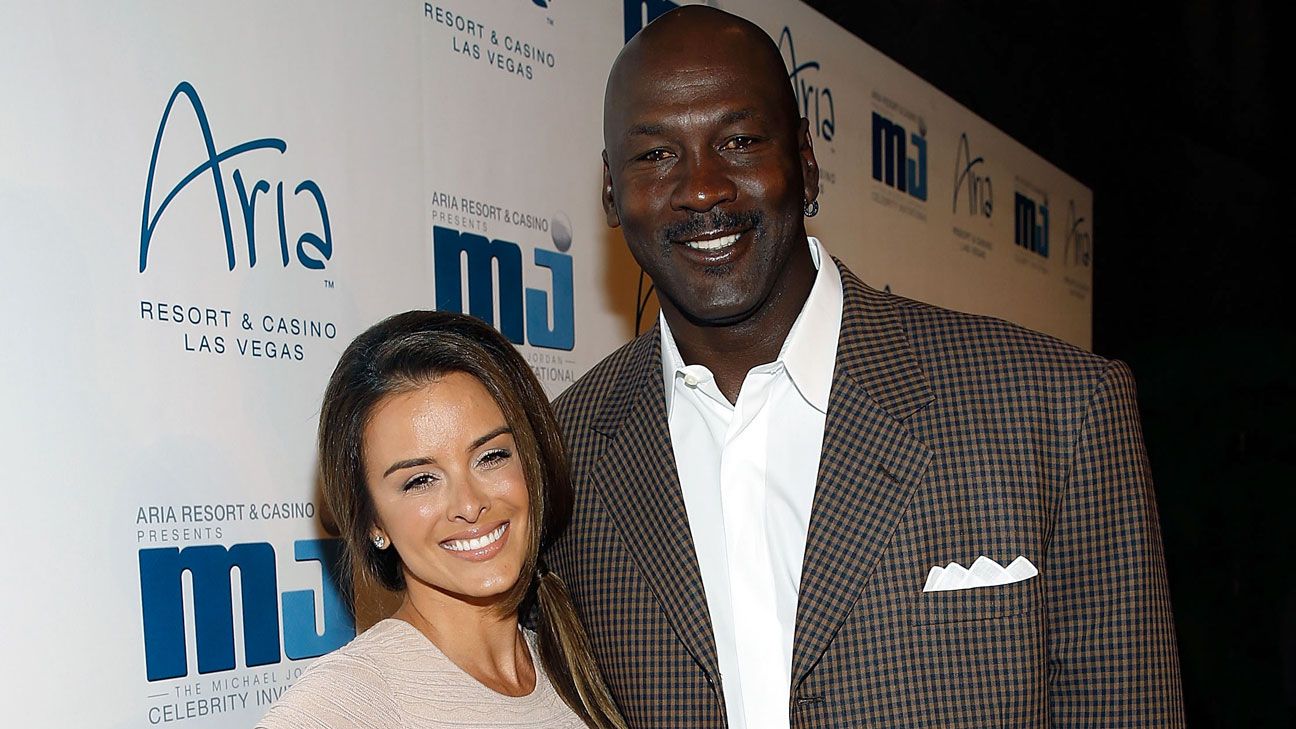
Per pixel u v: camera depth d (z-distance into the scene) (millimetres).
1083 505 1438
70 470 1625
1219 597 6449
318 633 1969
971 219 4477
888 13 4051
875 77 3768
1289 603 6344
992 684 1416
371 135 2117
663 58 1495
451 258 2277
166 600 1734
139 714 1691
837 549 1463
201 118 1826
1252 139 6012
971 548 1438
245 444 1861
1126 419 1447
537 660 1631
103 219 1686
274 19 1952
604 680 1640
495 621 1546
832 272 1622
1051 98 5367
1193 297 6363
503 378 1495
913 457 1465
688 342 1584
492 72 2400
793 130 1528
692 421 1634
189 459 1777
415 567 1475
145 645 1702
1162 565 1456
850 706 1440
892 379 1520
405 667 1444
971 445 1458
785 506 1556
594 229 2676
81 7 1675
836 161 3525
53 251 1625
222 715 1809
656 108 1478
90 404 1653
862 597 1451
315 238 2002
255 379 1886
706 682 1530
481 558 1464
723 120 1462
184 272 1788
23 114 1601
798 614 1463
